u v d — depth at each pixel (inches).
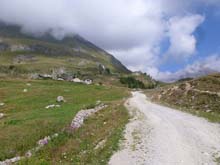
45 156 832.9
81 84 5772.6
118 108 1924.2
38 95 3120.1
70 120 1342.3
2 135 1144.8
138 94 4478.3
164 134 1082.1
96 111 1691.7
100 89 4505.4
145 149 859.4
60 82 5605.3
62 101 2751.0
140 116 1610.5
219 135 1051.9
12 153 969.5
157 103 2623.0
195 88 2444.6
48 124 1267.2
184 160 743.1
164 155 791.7
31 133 1143.6
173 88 2883.9
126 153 817.5
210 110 1787.6
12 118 1646.2
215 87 2308.1
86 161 744.3
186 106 2108.8
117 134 1067.3
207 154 797.9
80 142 943.0
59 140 989.2
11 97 3004.4
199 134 1072.2
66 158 797.2
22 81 4904.0
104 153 809.5
